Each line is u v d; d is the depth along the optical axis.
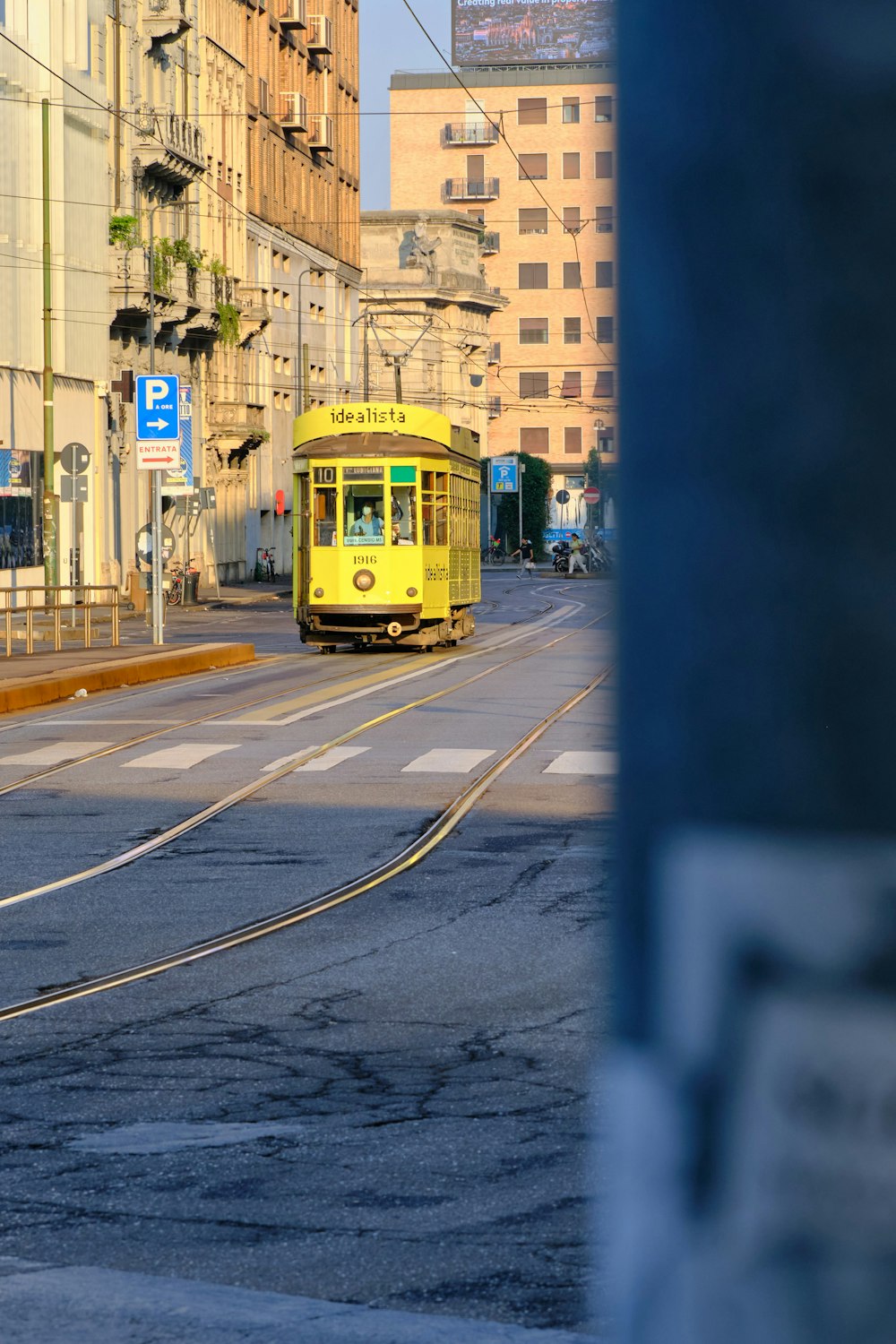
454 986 13.00
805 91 1.46
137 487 96.38
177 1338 6.26
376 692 39.91
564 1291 6.68
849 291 1.46
